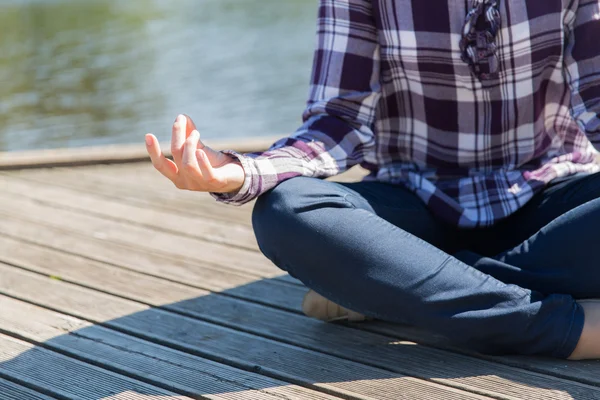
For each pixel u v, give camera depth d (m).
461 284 1.55
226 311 2.07
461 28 1.69
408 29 1.72
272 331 1.92
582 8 1.69
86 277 2.37
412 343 1.80
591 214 1.58
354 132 1.73
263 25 15.53
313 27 15.07
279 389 1.60
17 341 1.91
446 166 1.83
